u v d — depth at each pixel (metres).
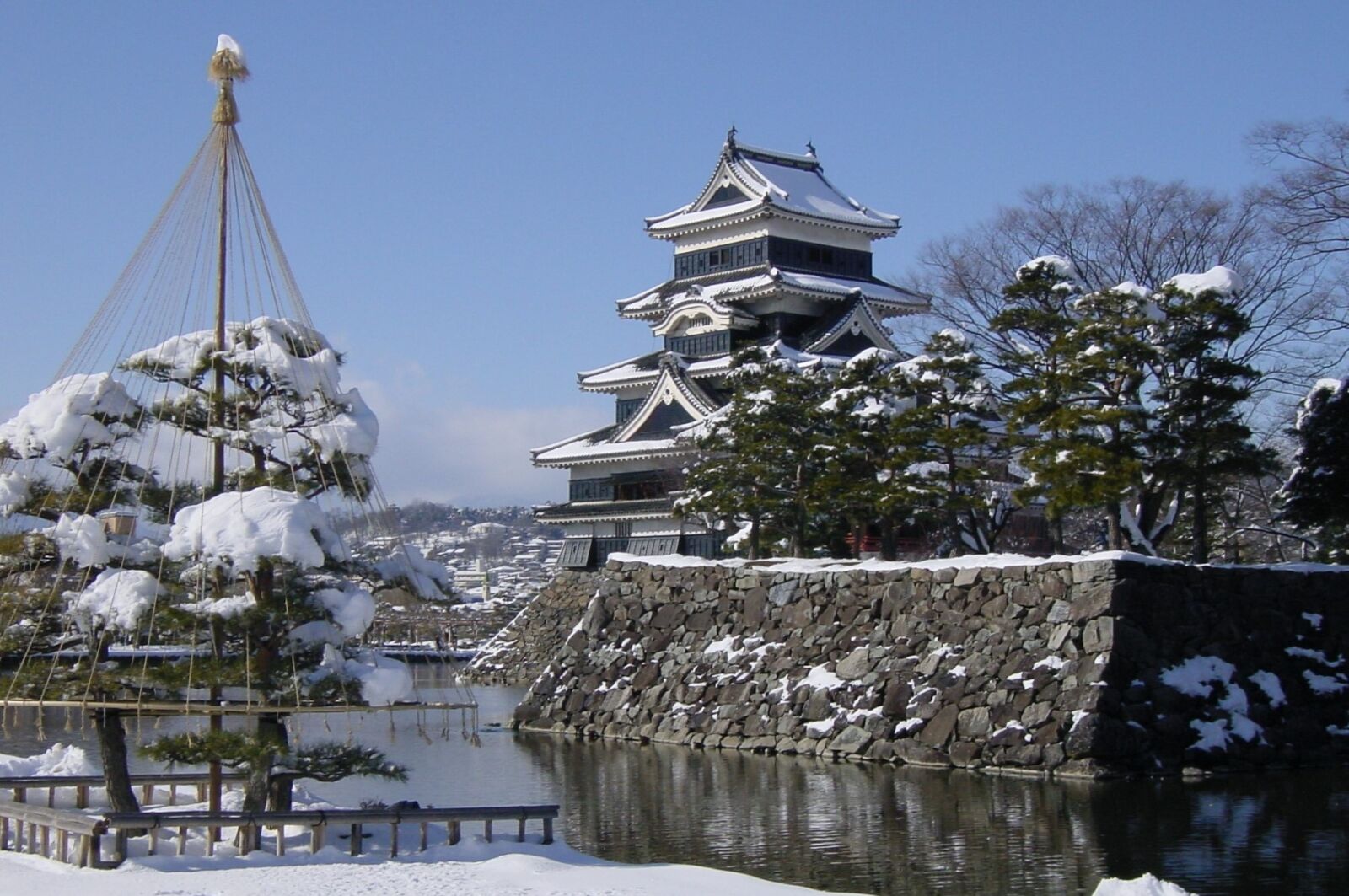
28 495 22.48
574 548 70.75
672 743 40.41
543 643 68.38
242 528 20.30
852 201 76.88
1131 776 31.09
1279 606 35.38
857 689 36.81
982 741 33.16
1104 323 38.22
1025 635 33.94
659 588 44.75
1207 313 37.69
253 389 22.56
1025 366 43.78
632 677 43.59
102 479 22.97
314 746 23.09
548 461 70.88
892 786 30.98
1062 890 21.17
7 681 21.89
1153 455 38.62
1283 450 56.38
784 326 69.81
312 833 22.28
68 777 25.64
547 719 45.00
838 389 46.66
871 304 70.88
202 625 21.23
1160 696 32.22
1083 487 36.16
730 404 52.94
